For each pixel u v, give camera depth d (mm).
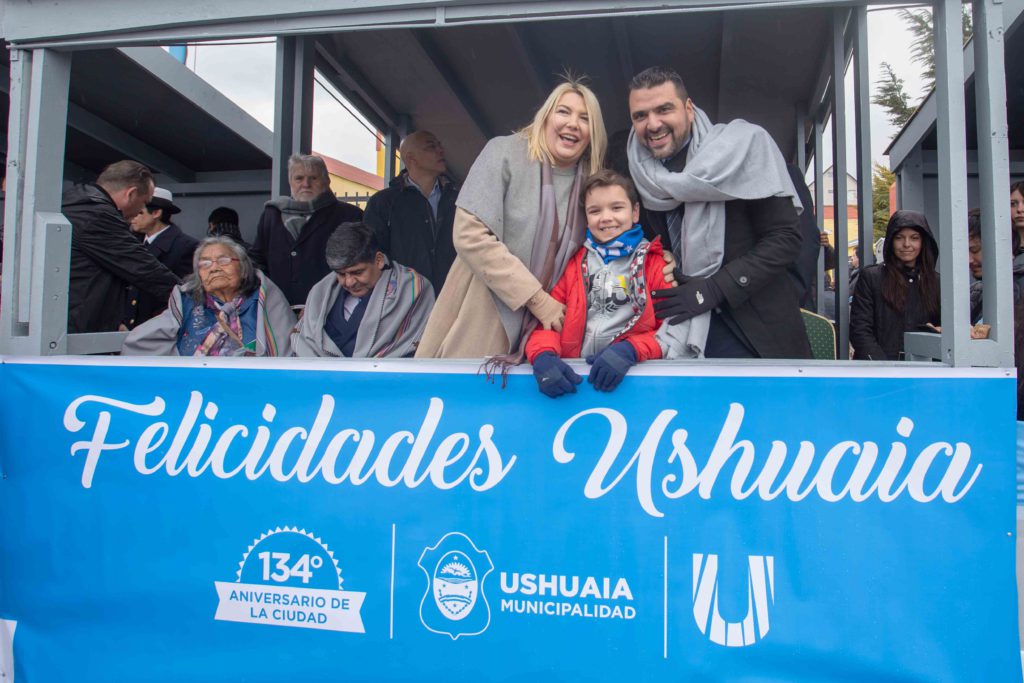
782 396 1766
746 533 1773
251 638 1980
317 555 1950
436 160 3510
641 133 2055
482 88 4984
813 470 1755
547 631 1846
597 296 1975
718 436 1788
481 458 1883
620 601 1813
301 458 1966
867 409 1740
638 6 1938
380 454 1928
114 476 2062
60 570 2080
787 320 2125
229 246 2650
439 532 1897
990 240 1822
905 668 1711
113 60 4695
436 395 1909
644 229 2340
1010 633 1683
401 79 4637
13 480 2125
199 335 2637
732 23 3965
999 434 1702
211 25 2166
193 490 2018
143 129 6086
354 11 2078
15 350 2256
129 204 3275
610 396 1830
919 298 3227
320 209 3535
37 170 2254
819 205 4902
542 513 1854
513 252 2115
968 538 1704
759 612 1764
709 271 2082
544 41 4398
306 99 4074
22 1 2229
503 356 1906
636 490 1816
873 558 1732
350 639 1928
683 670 1784
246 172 7223
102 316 3125
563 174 2139
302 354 2535
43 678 2066
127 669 2025
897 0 1863
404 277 2639
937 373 1721
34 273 2242
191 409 2025
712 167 1958
